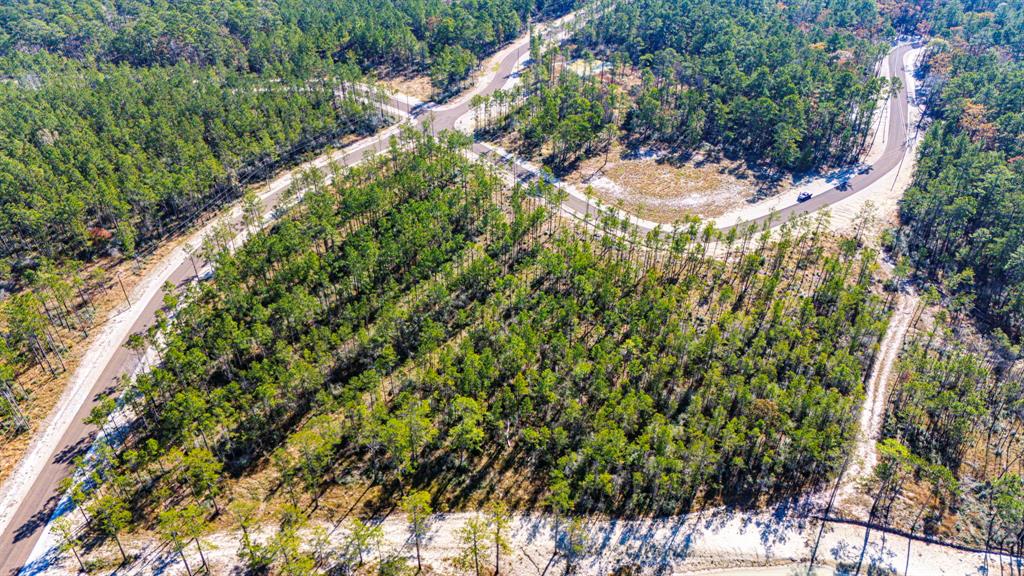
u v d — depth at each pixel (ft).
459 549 315.78
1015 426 385.91
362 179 570.05
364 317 433.89
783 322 424.87
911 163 647.56
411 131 601.62
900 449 331.77
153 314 456.86
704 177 629.92
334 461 353.31
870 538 330.75
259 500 334.44
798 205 587.68
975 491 351.67
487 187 517.14
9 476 346.13
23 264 488.44
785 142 623.77
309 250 477.77
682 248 466.29
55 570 304.09
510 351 379.55
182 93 655.76
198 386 389.80
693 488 344.69
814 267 500.74
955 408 367.04
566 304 415.03
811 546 326.44
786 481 353.10
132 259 506.07
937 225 540.11
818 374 401.49
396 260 462.60
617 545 322.34
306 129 650.43
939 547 328.29
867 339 430.61
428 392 385.91
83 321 447.01
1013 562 323.16
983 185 527.81
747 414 366.84
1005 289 481.46
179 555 309.42
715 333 392.47
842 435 361.71
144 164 553.23
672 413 375.45
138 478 340.59
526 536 323.16
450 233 499.92
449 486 343.05
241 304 423.23
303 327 427.33
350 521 325.83
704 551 322.14
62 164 538.47
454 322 435.53
